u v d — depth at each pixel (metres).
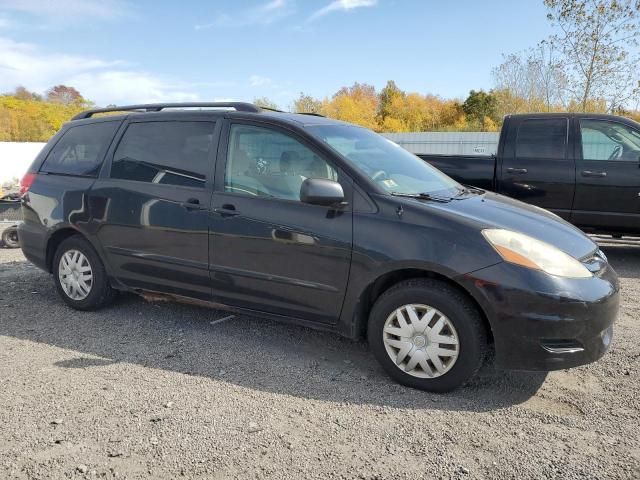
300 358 3.99
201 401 3.31
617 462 2.70
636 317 4.92
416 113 56.69
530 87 23.84
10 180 26.00
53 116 51.97
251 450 2.79
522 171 7.16
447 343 3.32
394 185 3.79
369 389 3.49
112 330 4.54
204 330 4.55
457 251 3.26
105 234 4.67
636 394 3.43
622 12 17.33
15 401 3.29
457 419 3.12
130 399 3.32
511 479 2.58
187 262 4.25
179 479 2.56
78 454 2.75
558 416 3.16
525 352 3.18
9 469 2.62
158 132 4.57
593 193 6.91
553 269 3.21
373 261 3.46
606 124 6.99
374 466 2.67
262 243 3.87
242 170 4.08
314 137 3.89
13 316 4.90
